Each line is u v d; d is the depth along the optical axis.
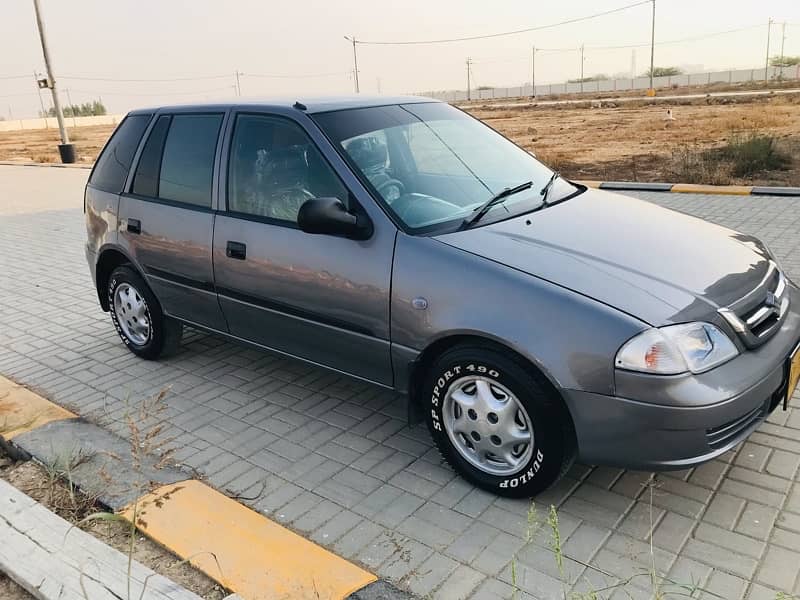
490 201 3.75
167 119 4.82
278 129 4.06
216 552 2.94
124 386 4.88
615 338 2.83
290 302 3.91
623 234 3.54
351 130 3.94
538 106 55.97
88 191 5.36
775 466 3.42
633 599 2.61
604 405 2.87
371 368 3.69
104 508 3.33
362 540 3.07
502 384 3.12
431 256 3.31
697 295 3.03
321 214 3.41
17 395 4.62
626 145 21.17
